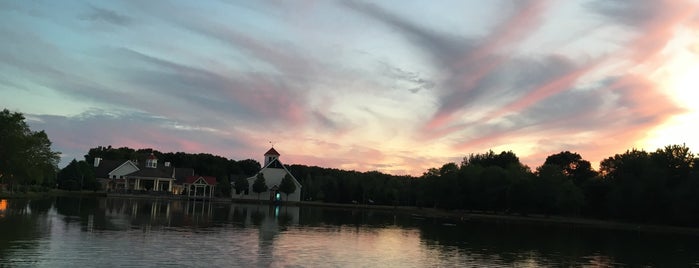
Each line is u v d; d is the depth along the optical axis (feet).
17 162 224.53
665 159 245.86
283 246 82.12
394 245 93.09
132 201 253.24
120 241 77.71
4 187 255.09
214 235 93.66
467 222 197.88
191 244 78.64
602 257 88.94
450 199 314.14
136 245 74.13
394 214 250.16
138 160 520.42
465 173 315.37
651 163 241.96
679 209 213.25
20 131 230.27
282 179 358.43
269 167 365.81
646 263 83.05
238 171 505.66
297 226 127.65
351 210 280.10
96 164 417.69
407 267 67.62
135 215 139.13
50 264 55.77
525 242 112.27
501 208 305.53
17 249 64.44
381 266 67.31
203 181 353.72
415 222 177.37
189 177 355.77
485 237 121.08
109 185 374.84
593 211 278.26
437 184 321.52
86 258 60.64
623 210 244.42
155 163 376.27
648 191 231.09
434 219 211.82
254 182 356.38
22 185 295.07
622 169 265.54
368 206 347.77
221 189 357.20
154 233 92.07
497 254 86.12
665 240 140.26
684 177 234.38
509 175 301.84
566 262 80.07
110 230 93.04
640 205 233.96
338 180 398.01
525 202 277.23
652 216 235.40
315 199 394.11
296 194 359.25
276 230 111.45
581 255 90.68
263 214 181.98
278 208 256.52
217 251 72.18
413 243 98.32
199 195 358.64
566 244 111.75
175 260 62.69
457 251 87.76
